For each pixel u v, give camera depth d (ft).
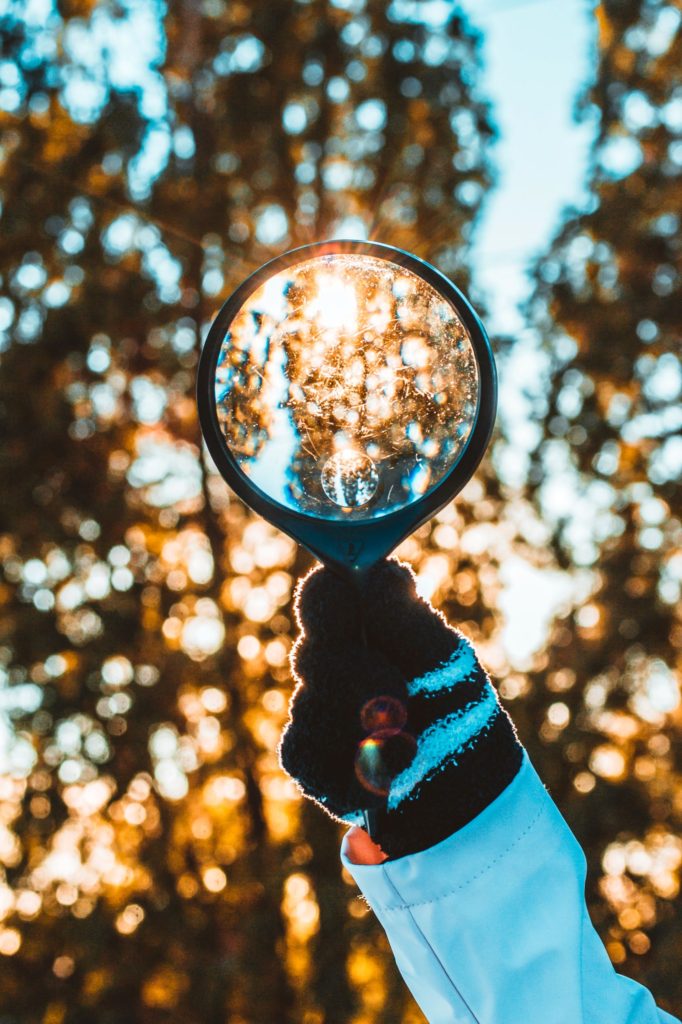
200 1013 13.37
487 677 2.53
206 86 15.14
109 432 14.93
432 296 2.60
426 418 2.55
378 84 15.10
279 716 14.14
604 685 14.14
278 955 13.35
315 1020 12.96
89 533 14.66
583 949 2.53
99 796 14.16
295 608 2.52
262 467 2.56
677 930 13.20
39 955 13.85
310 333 2.62
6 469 14.53
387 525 2.49
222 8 15.14
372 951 12.98
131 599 14.46
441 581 14.40
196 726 14.33
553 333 14.93
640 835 13.64
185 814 14.14
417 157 15.29
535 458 14.79
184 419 15.07
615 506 14.74
